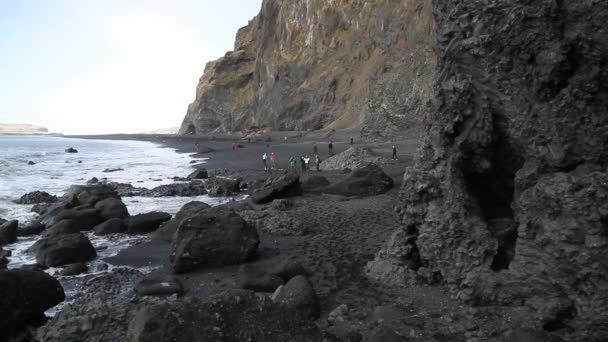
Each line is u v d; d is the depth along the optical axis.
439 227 8.12
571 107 6.64
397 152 35.91
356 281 9.32
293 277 8.73
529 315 6.64
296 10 93.31
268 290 8.95
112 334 7.03
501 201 8.51
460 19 8.09
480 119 7.83
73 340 6.95
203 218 10.98
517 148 7.66
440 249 8.13
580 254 6.12
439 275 8.40
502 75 7.50
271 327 5.47
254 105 105.25
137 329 5.06
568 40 6.66
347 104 73.19
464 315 7.20
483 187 8.51
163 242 13.83
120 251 12.92
